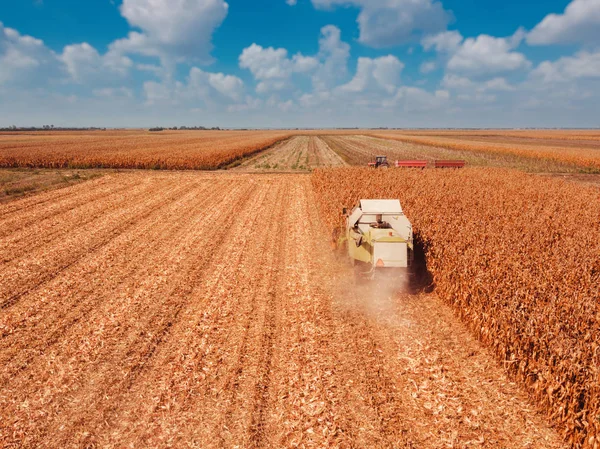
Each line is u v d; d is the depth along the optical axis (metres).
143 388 8.01
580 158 48.66
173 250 16.81
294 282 13.30
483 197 23.53
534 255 12.67
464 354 9.09
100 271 14.48
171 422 7.06
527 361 7.82
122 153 56.22
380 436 6.63
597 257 12.48
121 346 9.52
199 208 24.92
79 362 8.92
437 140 111.81
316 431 6.76
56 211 23.88
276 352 9.19
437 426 6.86
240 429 6.85
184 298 12.14
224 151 60.16
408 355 9.02
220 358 8.92
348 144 99.25
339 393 7.72
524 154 60.19
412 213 18.08
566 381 6.83
